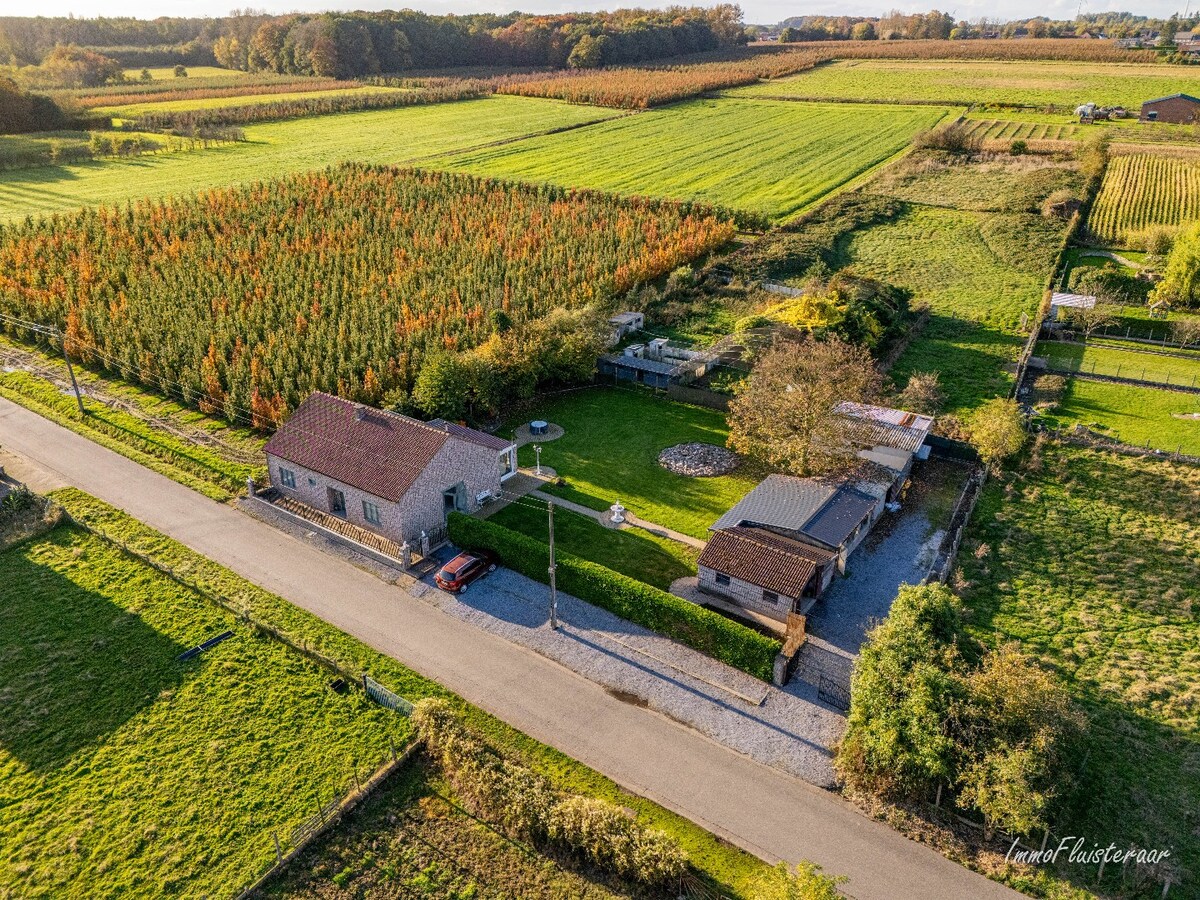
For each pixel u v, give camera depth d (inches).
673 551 1873.8
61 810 1221.1
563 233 3789.4
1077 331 3129.9
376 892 1120.2
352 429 1995.6
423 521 1878.7
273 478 2069.4
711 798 1259.8
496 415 2481.5
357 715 1398.9
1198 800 1258.6
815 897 986.7
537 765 1314.0
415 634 1599.4
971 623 1642.5
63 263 3344.0
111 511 1968.5
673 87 7775.6
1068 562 1845.5
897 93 7485.2
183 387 2477.9
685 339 3036.4
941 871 1146.7
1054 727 1219.9
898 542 1918.1
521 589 1739.7
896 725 1238.3
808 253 3814.0
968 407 2551.7
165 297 2977.4
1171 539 1914.4
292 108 7116.1
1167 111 5974.4
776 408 2050.9
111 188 4825.3
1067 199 4296.3
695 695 1459.2
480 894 1117.7
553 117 7022.6
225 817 1214.3
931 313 3275.1
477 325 2775.6
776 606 1636.3
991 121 6245.1
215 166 5388.8
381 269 3344.0
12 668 1480.1
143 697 1424.7
